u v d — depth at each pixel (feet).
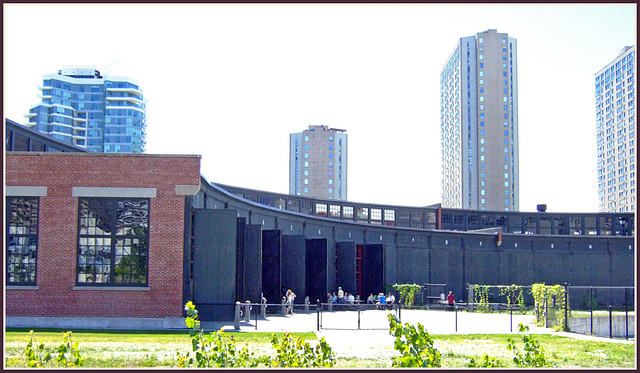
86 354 63.16
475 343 84.07
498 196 631.56
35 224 95.04
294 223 176.96
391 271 205.36
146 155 96.53
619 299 238.68
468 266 230.27
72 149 136.36
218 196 134.21
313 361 52.49
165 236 95.71
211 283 105.91
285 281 145.79
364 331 95.71
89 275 94.84
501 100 647.15
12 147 112.78
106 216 95.81
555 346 83.61
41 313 93.35
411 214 328.29
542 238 242.37
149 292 94.68
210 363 54.54
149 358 61.16
